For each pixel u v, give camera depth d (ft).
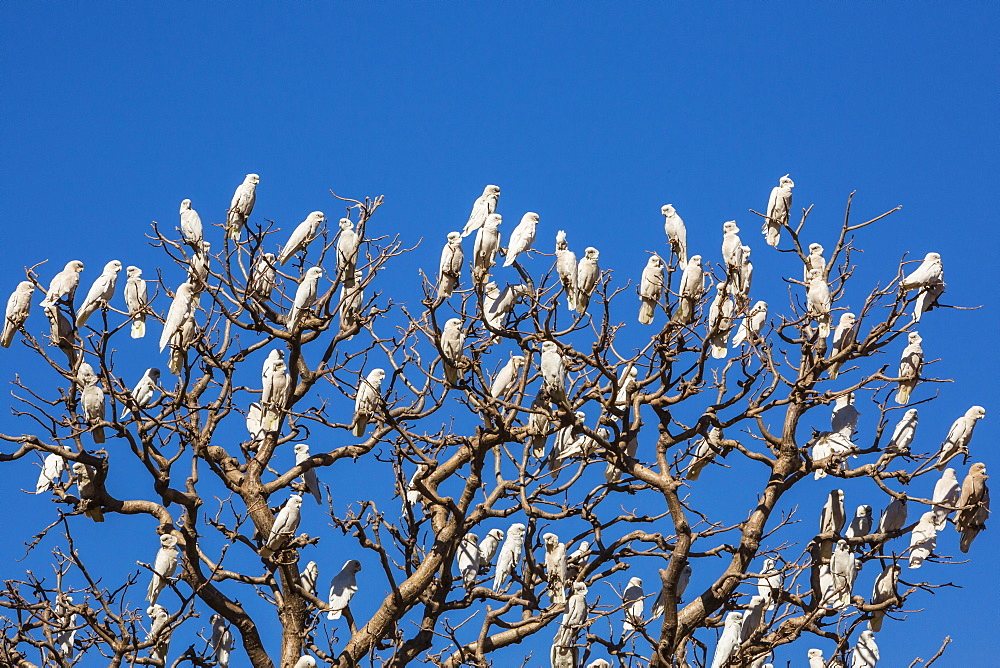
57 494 59.11
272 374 61.87
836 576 57.98
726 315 58.29
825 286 59.52
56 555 58.59
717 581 58.34
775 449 60.13
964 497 57.47
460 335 56.29
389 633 59.16
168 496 58.70
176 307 59.06
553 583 57.82
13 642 57.36
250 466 61.52
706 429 58.18
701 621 57.82
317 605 60.44
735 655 56.29
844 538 59.31
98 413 58.90
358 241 61.21
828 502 60.13
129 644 55.47
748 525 59.11
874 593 58.23
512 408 54.95
